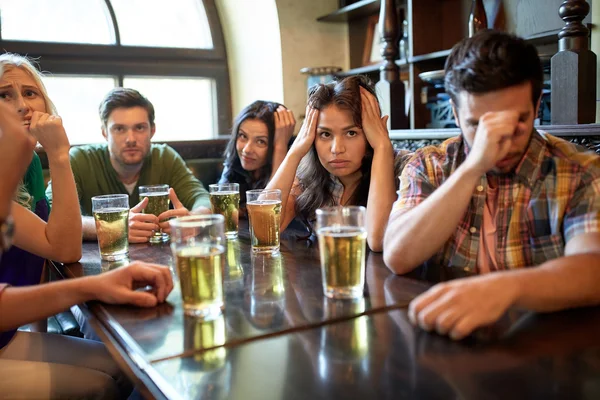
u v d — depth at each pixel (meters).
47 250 1.22
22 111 1.44
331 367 0.64
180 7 3.44
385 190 1.35
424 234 0.99
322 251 0.91
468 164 0.96
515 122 0.90
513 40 0.92
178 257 0.84
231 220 1.50
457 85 0.96
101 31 3.22
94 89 3.23
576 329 0.72
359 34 3.27
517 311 0.80
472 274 1.03
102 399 1.14
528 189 1.05
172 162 2.27
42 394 1.07
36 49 3.01
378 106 1.49
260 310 0.86
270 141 2.09
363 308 0.86
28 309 0.92
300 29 3.20
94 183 2.10
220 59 3.56
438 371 0.62
